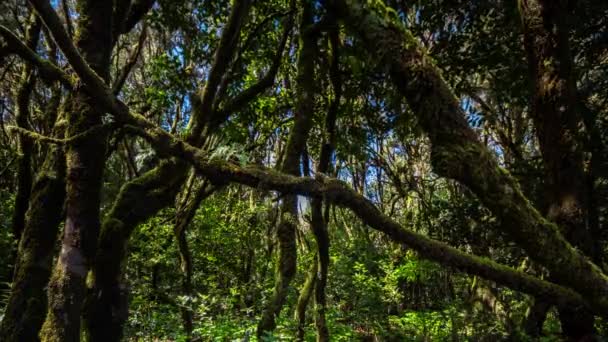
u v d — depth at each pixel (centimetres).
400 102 654
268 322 484
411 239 251
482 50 691
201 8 681
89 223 328
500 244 702
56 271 320
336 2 230
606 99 641
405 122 711
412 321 905
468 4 680
